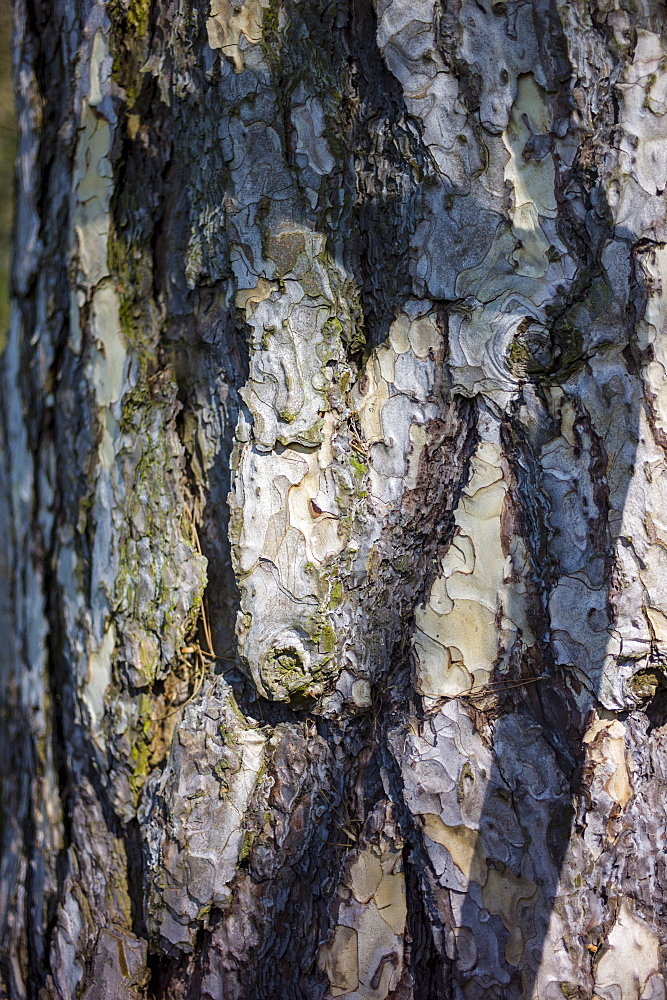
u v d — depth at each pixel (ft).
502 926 2.94
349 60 2.99
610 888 2.95
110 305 3.13
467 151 2.94
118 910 3.08
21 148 3.37
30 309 3.33
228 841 2.97
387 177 2.99
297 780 2.99
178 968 3.05
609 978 2.94
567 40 2.93
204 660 3.06
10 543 3.52
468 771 2.96
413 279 2.98
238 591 3.00
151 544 3.08
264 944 2.98
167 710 3.09
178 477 3.09
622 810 2.95
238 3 2.97
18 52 3.34
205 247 3.03
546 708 2.95
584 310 2.95
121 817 3.09
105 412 3.13
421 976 2.98
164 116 3.07
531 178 2.94
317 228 2.97
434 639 2.98
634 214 2.94
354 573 2.99
